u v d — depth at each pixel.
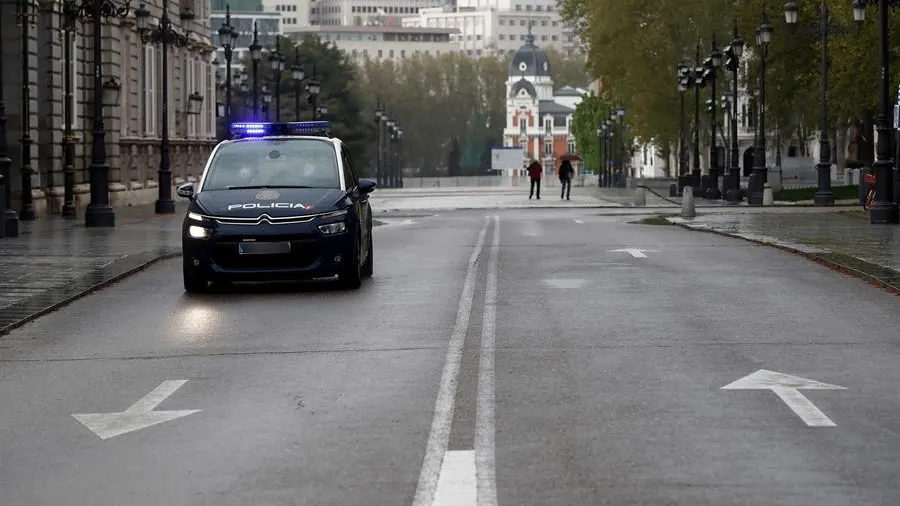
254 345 18.16
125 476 11.05
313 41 185.75
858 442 11.75
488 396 14.08
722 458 11.20
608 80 120.69
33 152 57.06
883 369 15.52
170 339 18.94
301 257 24.39
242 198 25.02
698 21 115.19
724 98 117.88
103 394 14.80
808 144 157.25
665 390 14.30
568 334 18.55
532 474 10.75
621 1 115.62
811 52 96.44
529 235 41.06
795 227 44.41
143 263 30.45
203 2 91.25
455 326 19.52
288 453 11.67
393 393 14.39
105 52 67.94
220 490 10.47
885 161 46.00
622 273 27.28
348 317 20.86
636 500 9.94
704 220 50.72
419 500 10.04
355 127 185.12
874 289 24.05
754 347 17.23
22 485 10.86
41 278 27.16
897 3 47.78
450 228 46.47
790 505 9.74
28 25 55.28
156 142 76.62
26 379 15.91
